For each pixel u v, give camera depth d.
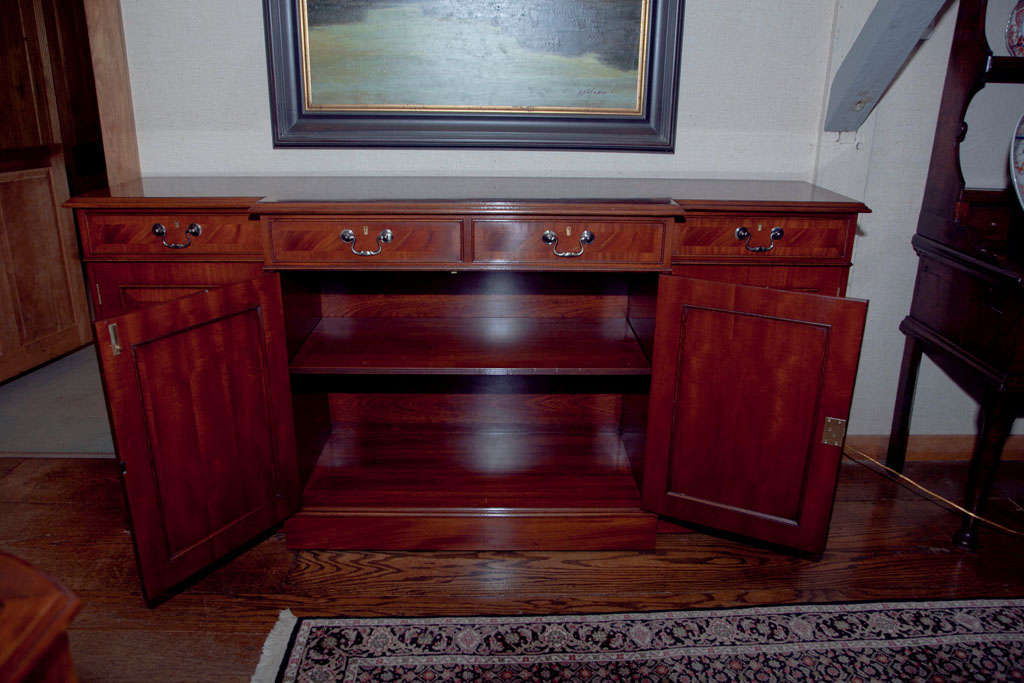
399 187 1.71
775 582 1.62
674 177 1.92
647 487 1.68
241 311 1.50
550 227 1.52
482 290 1.93
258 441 1.59
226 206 1.52
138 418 1.36
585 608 1.53
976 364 1.65
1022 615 1.51
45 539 1.75
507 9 1.77
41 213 2.77
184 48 1.80
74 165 3.00
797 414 1.51
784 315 1.45
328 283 1.91
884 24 1.57
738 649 1.41
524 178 1.89
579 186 1.76
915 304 1.96
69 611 0.62
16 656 0.56
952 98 1.77
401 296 1.93
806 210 1.54
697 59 1.83
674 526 1.77
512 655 1.39
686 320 1.54
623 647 1.41
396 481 1.77
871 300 2.04
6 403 2.51
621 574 1.64
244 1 1.76
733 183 1.84
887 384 2.11
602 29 1.79
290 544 1.69
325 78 1.81
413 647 1.41
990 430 1.64
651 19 1.78
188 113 1.85
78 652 1.39
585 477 1.81
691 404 1.60
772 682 1.33
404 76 1.81
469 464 1.86
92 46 1.77
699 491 1.65
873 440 2.15
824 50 1.82
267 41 1.78
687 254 1.58
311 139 1.84
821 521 1.56
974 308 1.67
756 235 1.57
